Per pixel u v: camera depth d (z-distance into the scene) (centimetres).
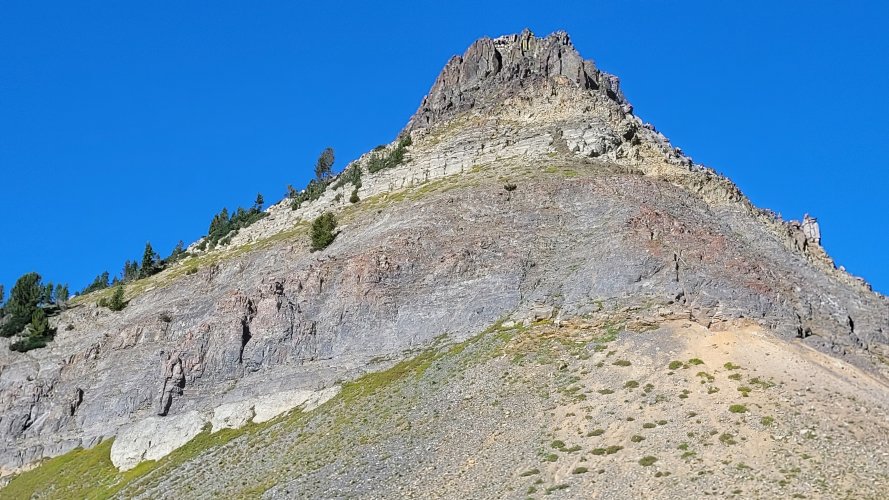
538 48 17675
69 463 9669
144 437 9219
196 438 8812
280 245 12875
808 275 9538
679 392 6203
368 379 8419
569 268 9062
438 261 9794
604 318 7750
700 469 5150
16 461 10256
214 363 9606
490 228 10356
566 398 6444
